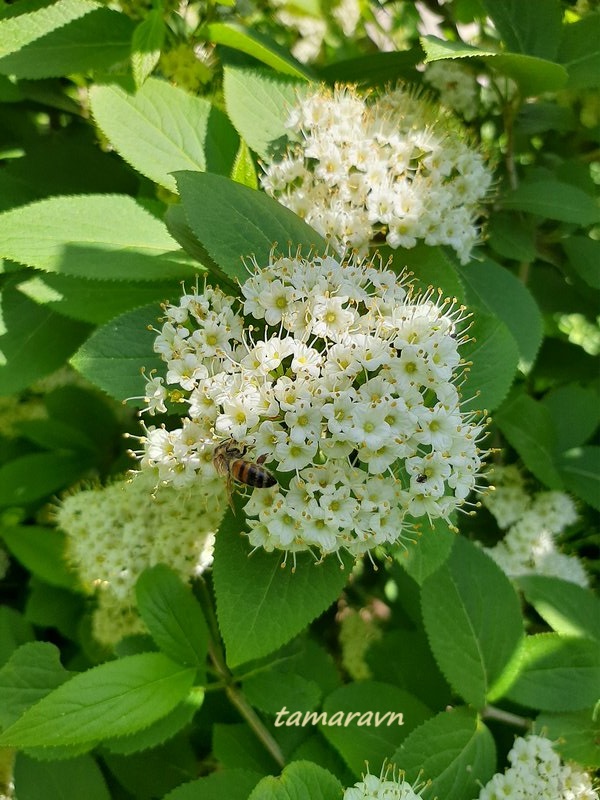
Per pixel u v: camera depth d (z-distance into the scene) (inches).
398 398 4.8
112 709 5.5
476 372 5.7
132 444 8.1
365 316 5.0
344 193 6.3
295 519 4.8
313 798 5.1
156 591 6.1
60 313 6.4
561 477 8.0
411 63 7.8
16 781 6.2
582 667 6.2
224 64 6.9
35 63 6.8
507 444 8.6
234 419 4.7
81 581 7.2
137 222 5.9
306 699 6.1
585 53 7.4
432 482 4.9
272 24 8.8
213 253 5.2
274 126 6.8
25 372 6.5
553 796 5.9
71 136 8.1
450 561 6.3
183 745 6.7
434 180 6.7
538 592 6.8
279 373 4.9
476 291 6.9
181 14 7.7
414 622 7.4
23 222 5.7
